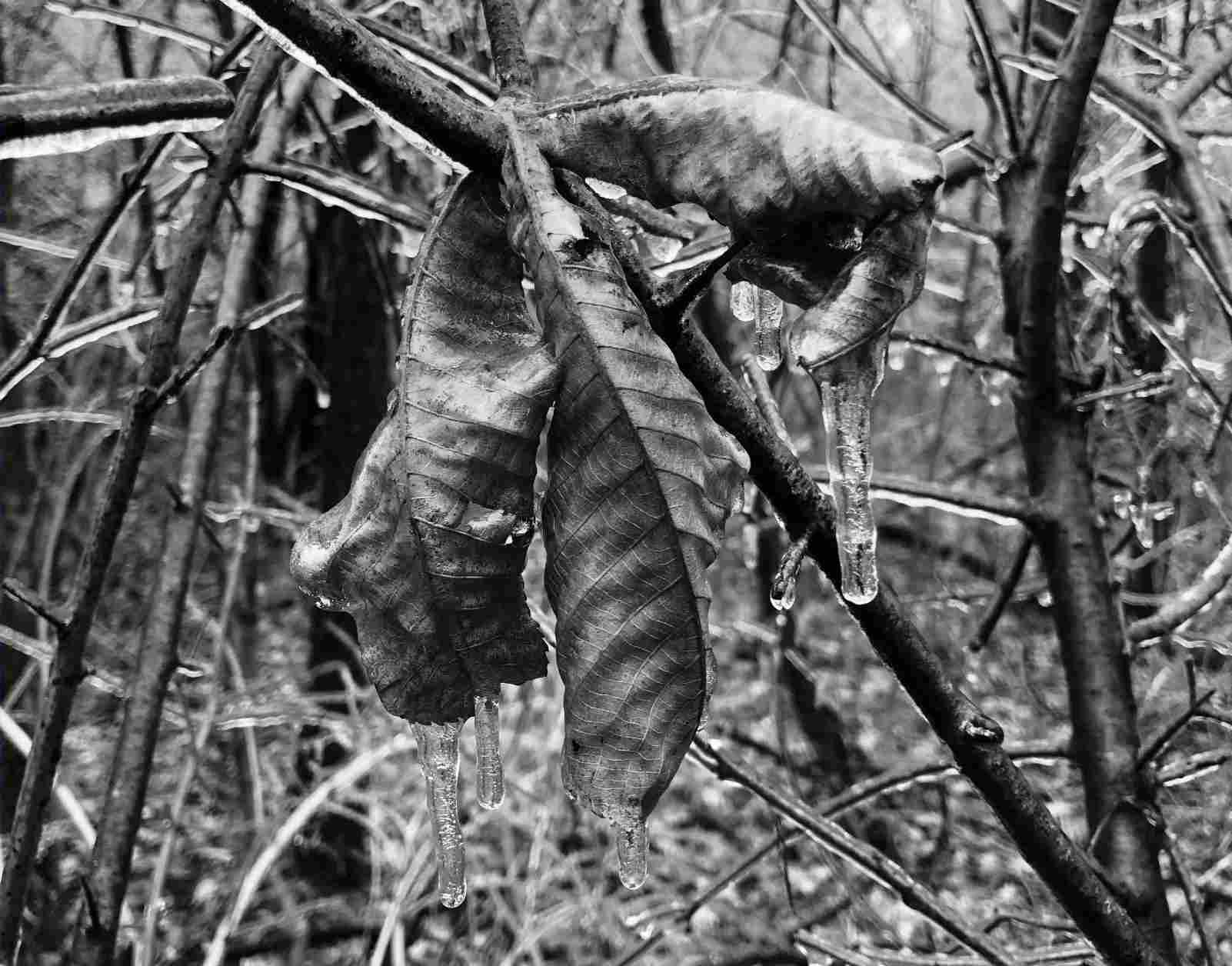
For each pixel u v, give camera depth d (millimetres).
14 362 2428
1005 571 3463
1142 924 2527
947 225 3064
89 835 3088
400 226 2602
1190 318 4094
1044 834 1643
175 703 5711
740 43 6047
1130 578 4691
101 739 7801
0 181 5395
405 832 5629
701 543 865
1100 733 2695
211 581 7742
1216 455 3473
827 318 913
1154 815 2543
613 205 1460
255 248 3213
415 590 881
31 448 5707
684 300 1015
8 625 4824
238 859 6672
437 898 5980
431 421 886
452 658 888
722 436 913
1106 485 4156
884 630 1463
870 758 8414
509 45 1054
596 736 863
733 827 7988
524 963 6211
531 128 974
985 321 5145
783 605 1261
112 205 2377
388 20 4207
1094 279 4000
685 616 857
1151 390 3051
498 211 979
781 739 4574
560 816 6531
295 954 6289
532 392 870
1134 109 2758
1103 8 2244
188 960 6090
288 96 3295
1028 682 5344
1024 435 2938
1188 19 3600
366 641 899
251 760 5590
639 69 5543
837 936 6441
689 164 938
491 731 1018
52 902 3055
